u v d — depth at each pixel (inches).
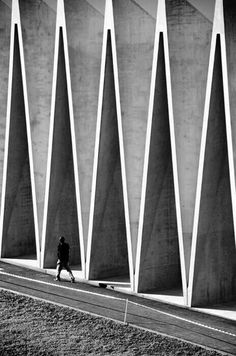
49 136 1769.2
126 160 1622.8
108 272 1750.7
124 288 1673.2
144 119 1628.9
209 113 1475.1
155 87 1558.8
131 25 1608.0
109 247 1745.8
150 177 1601.9
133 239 1641.2
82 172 1722.4
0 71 1904.5
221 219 1557.6
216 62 1454.2
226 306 1558.8
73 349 1381.6
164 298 1606.8
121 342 1398.9
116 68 1601.9
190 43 1520.7
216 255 1565.0
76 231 1846.7
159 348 1366.9
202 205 1520.7
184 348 1359.5
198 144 1544.0
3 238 1918.1
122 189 1743.4
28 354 1368.1
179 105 1529.3
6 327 1486.2
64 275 1779.0
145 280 1646.2
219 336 1409.9
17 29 1803.6
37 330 1467.8
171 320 1491.1
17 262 1877.5
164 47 1518.2
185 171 1542.8
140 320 1492.4
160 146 1600.6
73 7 1694.1
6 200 1904.5
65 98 1764.3
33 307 1576.0
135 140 1627.7
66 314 1533.0
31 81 1797.5
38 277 1774.1
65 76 1750.7
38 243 1822.1
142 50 1617.9
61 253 1726.1
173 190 1652.3
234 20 1423.5
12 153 1888.5
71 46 1694.1
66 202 1827.0
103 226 1733.5
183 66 1524.4
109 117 1675.7
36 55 1801.2
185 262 1556.3
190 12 1512.1
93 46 1713.8
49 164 1774.1
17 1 1784.0
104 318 1503.4
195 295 1555.1
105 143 1683.1
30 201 1934.1
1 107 1916.8
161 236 1653.5
